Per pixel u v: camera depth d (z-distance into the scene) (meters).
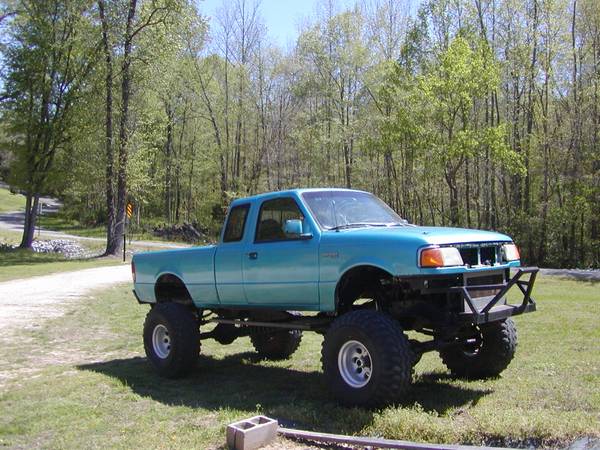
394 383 5.15
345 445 4.53
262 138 57.56
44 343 10.03
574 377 6.45
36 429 5.34
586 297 14.98
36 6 35.69
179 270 7.64
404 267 5.19
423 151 33.25
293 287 6.18
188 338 7.25
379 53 43.78
